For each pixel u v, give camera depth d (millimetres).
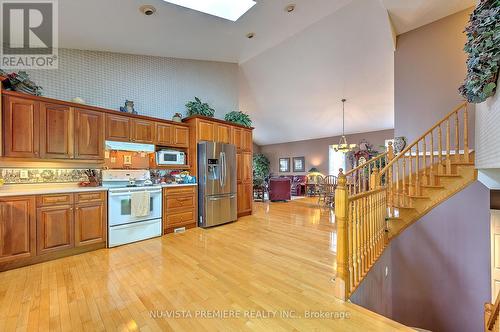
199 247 3248
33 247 2646
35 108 2822
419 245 4125
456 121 3633
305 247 3256
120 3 2572
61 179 3279
